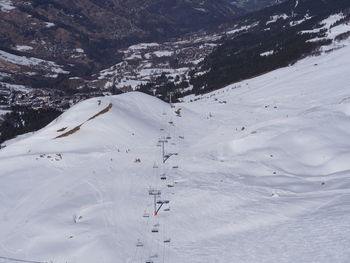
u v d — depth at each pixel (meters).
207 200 50.91
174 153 73.44
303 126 76.44
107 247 40.19
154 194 52.72
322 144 68.06
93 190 56.44
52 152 75.12
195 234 42.53
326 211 42.06
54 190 57.00
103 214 48.31
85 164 68.12
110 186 57.66
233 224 43.59
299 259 33.19
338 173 57.34
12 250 41.47
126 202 51.69
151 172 63.19
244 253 36.50
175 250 39.31
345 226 36.78
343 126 74.31
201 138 84.12
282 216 43.69
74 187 57.75
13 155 75.06
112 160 69.69
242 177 59.62
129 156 71.62
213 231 42.69
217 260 36.09
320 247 34.16
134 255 38.78
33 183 60.12
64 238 43.00
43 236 43.81
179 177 60.59
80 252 39.88
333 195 47.22
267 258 34.69
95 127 84.06
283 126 78.56
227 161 67.50
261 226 42.12
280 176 59.00
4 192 56.69
